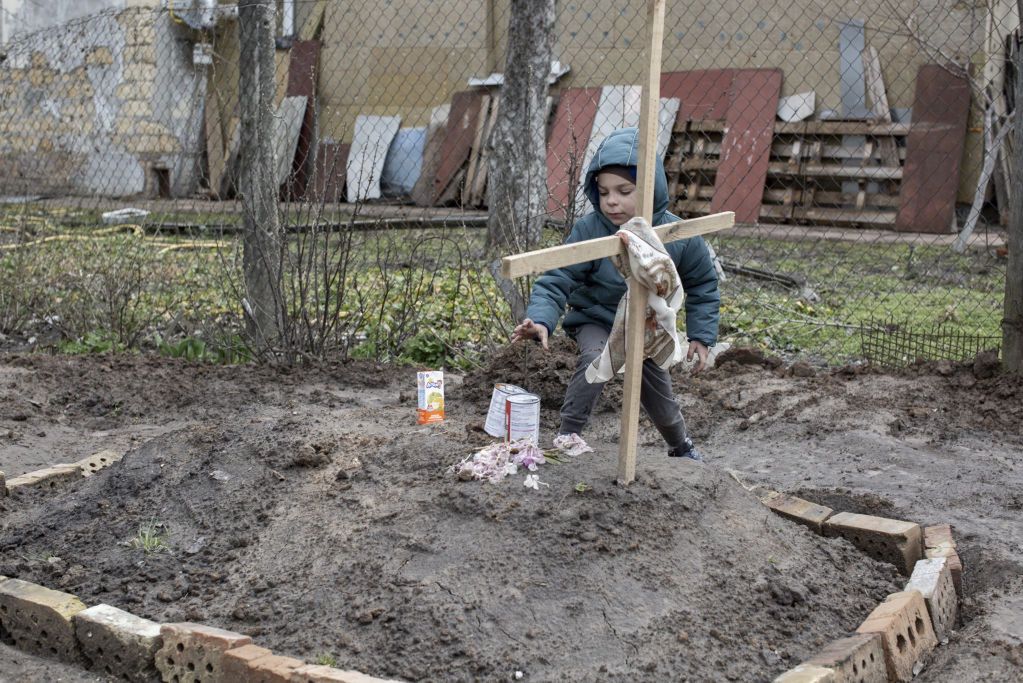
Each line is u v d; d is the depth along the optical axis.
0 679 3.48
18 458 5.57
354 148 19.45
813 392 6.42
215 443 4.66
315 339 7.77
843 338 8.65
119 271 8.85
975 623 3.72
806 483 4.94
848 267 12.48
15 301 8.80
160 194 19.88
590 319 4.43
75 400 6.77
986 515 4.49
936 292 10.84
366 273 9.04
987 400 6.18
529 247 7.47
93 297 8.71
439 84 19.25
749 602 3.56
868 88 16.17
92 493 4.50
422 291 9.40
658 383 4.39
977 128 15.55
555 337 7.11
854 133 16.16
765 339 8.63
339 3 19.72
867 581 3.89
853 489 4.81
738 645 3.35
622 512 3.73
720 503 3.94
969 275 11.14
